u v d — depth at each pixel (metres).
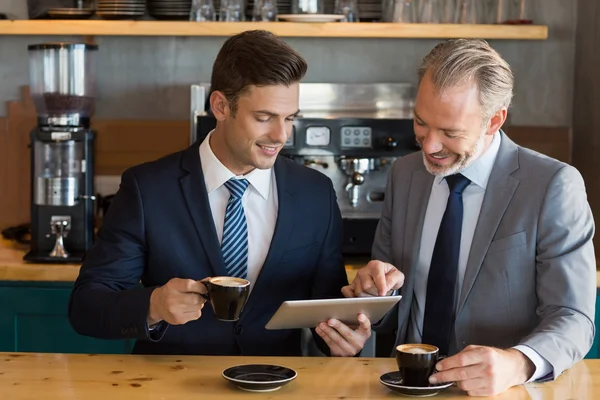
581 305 2.17
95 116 3.94
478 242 2.29
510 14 3.77
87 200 3.43
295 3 3.65
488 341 2.29
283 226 2.47
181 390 1.94
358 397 1.92
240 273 2.45
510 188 2.29
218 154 2.46
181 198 2.45
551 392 1.97
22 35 3.91
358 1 3.78
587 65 3.77
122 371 2.07
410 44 3.94
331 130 3.41
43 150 3.45
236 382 1.93
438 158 2.18
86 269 2.46
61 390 1.93
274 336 2.47
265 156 2.33
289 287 2.49
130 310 2.24
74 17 3.69
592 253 2.25
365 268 2.32
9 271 3.29
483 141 2.28
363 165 3.45
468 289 2.29
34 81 3.47
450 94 2.09
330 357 2.23
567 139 3.97
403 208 2.47
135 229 2.43
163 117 3.95
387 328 2.52
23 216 3.94
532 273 2.27
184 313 2.13
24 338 3.32
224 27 3.58
